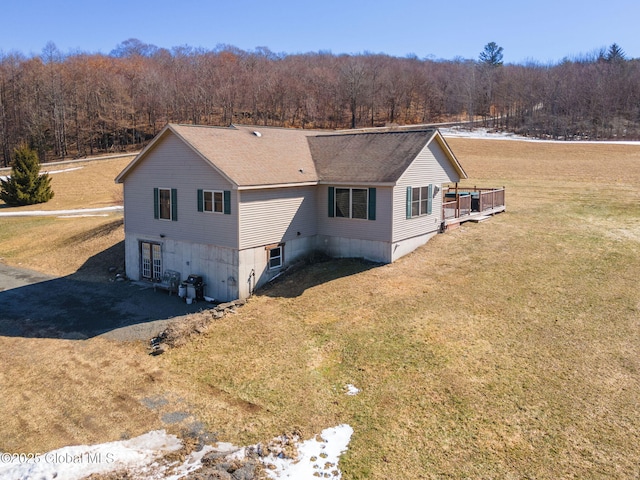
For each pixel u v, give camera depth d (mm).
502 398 10945
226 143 20391
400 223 20438
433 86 113812
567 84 102312
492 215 28125
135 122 91312
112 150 85312
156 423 10656
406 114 109500
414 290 17375
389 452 9352
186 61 117688
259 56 132750
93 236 29438
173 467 9070
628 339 13359
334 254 21766
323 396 11391
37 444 10039
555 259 19828
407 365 12508
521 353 12883
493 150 63844
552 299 16156
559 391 11141
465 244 22234
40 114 82250
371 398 11188
